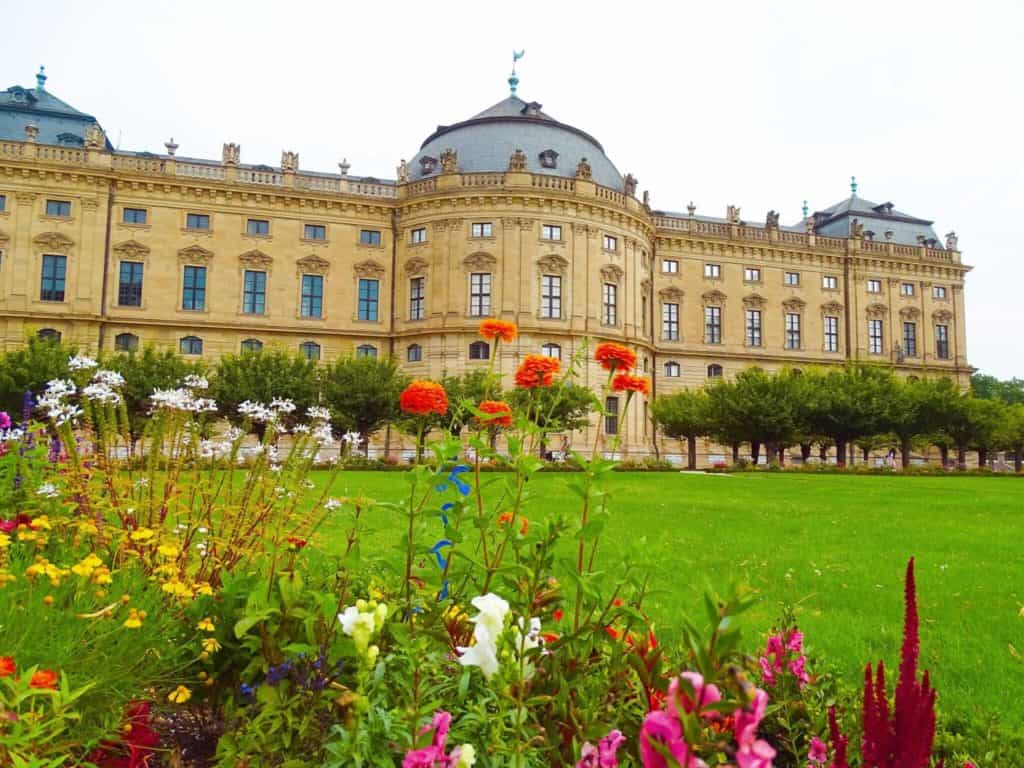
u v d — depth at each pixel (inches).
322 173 2625.5
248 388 1696.6
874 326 2866.6
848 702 156.1
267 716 136.6
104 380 223.6
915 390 2183.8
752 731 62.2
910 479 1624.0
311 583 166.4
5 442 235.0
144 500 216.7
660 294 2637.8
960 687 224.5
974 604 335.9
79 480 205.8
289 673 143.4
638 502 834.8
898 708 87.0
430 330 2185.0
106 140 2356.1
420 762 91.5
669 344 2615.7
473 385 1786.4
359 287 2321.6
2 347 2017.7
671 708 67.7
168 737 161.3
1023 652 262.5
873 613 317.7
